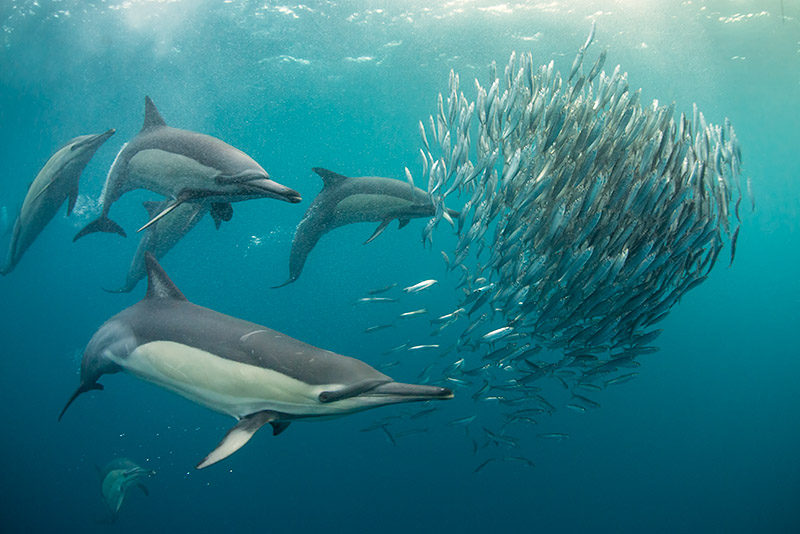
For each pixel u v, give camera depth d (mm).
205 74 19094
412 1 14656
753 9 15062
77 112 20859
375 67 19062
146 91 20047
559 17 15414
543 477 13781
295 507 13008
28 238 6605
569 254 4641
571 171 4953
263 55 17719
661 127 4906
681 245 4602
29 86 18250
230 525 12469
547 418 14828
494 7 15016
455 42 16984
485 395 6051
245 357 2830
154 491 13672
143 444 15742
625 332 5156
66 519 12570
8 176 26797
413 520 12469
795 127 25094
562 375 5770
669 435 15227
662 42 16797
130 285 7305
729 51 17500
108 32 15492
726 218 5062
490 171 5203
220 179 3785
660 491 13320
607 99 5098
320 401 2615
